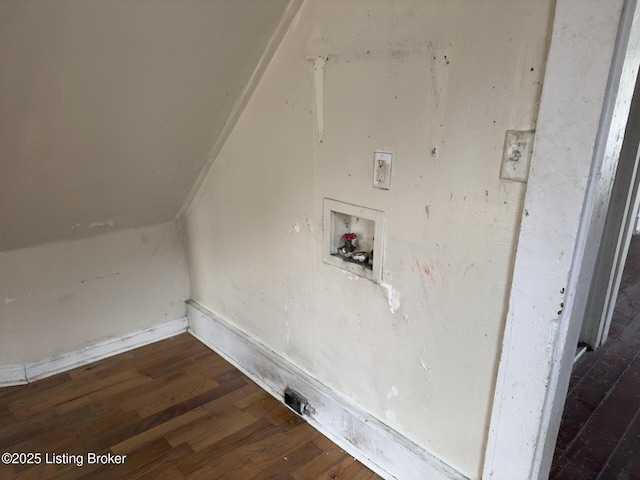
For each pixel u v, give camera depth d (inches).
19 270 78.4
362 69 52.1
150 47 55.1
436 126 46.4
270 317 78.5
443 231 48.4
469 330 48.6
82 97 56.9
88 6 46.7
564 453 66.2
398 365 57.6
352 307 61.9
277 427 71.2
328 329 66.9
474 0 41.0
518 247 42.0
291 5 57.7
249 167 73.9
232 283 86.4
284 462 64.2
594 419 73.3
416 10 45.6
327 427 69.4
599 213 39.8
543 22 37.1
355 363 63.8
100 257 86.7
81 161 66.7
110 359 90.4
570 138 36.7
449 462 54.6
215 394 79.4
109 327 91.2
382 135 51.8
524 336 43.4
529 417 44.8
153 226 92.7
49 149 61.6
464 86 43.3
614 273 88.7
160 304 97.7
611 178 39.9
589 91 35.0
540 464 46.7
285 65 62.1
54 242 80.7
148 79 59.4
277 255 73.0
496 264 44.7
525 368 44.0
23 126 56.3
